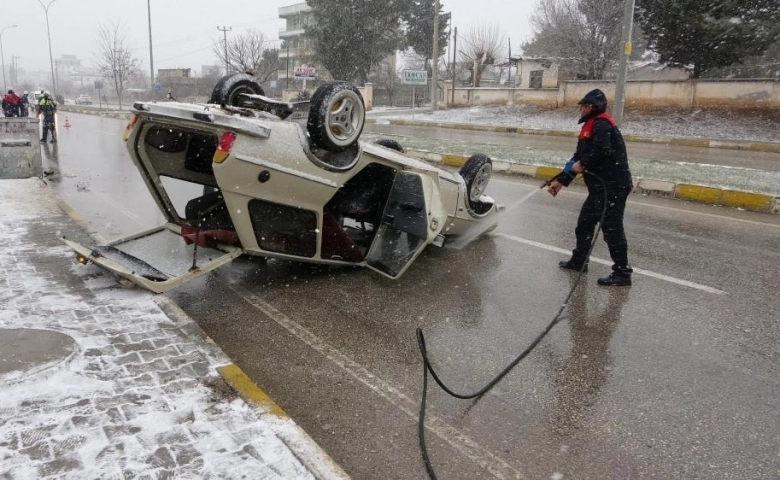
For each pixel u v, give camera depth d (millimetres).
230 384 3518
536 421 3506
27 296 4770
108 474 2674
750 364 4211
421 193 5652
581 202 9750
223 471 2732
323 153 5195
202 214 5781
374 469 3055
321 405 3637
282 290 5555
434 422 3475
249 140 4660
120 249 5594
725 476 3029
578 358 4297
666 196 10500
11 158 10633
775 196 9250
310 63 51781
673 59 26375
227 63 50531
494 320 4953
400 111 37250
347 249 5789
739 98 23438
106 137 20828
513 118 28312
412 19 49406
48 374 3471
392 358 4254
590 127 5617
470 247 7059
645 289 5699
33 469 2686
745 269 6320
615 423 3490
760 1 23609
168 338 4102
